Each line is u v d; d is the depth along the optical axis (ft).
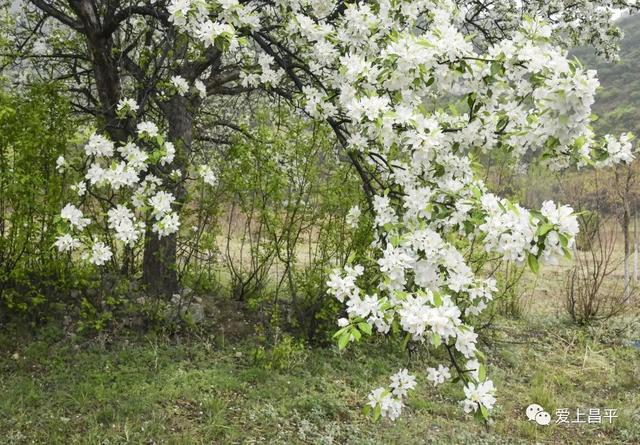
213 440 12.12
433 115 10.14
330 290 8.08
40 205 14.15
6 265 14.85
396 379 8.74
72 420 12.00
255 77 13.82
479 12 20.97
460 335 7.68
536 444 14.30
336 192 17.47
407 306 7.53
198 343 16.62
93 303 16.28
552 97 7.78
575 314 25.02
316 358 17.04
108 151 10.75
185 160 15.47
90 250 11.87
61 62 19.16
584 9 21.81
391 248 8.58
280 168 17.69
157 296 16.81
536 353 20.71
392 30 10.84
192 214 16.85
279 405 13.98
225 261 19.60
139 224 10.96
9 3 19.30
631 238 46.96
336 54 11.55
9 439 10.98
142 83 15.80
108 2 14.67
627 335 23.44
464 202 8.71
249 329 18.01
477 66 9.18
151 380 14.06
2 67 17.20
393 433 13.57
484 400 8.07
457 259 9.06
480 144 10.00
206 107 23.11
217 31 10.02
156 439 11.72
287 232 18.53
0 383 13.05
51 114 14.84
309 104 12.11
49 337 15.20
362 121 9.31
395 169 10.80
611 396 17.88
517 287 25.81
